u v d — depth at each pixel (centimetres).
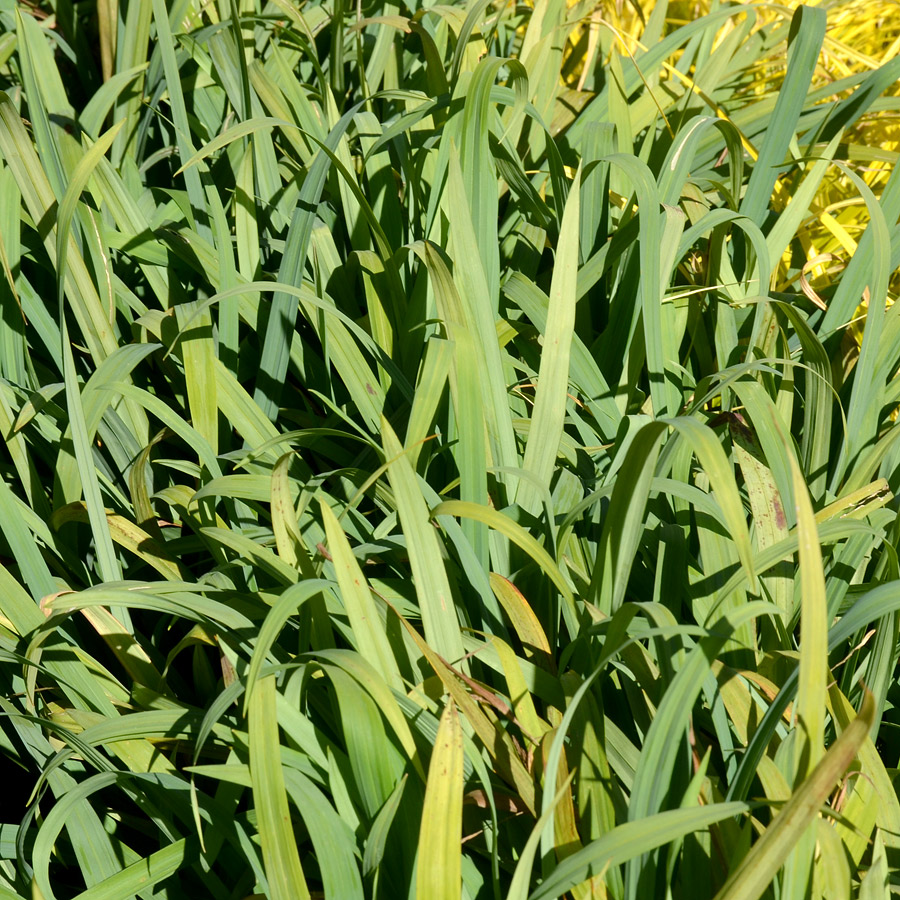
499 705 105
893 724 113
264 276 148
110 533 122
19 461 127
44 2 200
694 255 159
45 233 135
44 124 139
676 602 117
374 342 130
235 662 111
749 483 119
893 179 142
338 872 98
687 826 88
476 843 106
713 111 182
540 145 178
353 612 104
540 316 140
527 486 121
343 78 186
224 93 176
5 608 116
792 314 126
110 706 117
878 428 140
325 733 113
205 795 108
